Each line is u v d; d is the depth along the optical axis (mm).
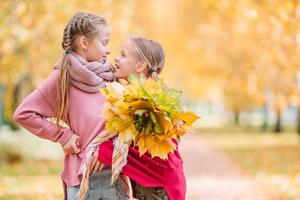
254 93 26484
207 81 49406
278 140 35156
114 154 4695
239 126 58312
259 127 53250
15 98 23000
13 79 19000
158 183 4809
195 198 12664
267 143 32844
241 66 26828
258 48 21297
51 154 21547
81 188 4715
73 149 4938
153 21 26828
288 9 14820
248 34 21656
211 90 57031
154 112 4633
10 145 20156
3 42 15812
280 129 42031
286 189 13406
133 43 5281
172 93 4656
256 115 69875
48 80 5000
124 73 5277
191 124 4727
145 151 4664
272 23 16844
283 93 22453
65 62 4941
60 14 15484
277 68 20578
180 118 4695
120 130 4664
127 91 4613
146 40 5309
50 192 11930
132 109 4648
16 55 16953
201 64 39344
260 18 16609
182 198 4898
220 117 87500
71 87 4965
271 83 22609
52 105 5000
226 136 41062
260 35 18109
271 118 57531
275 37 17531
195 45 34719
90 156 4758
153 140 4664
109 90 4676
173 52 45062
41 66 17016
